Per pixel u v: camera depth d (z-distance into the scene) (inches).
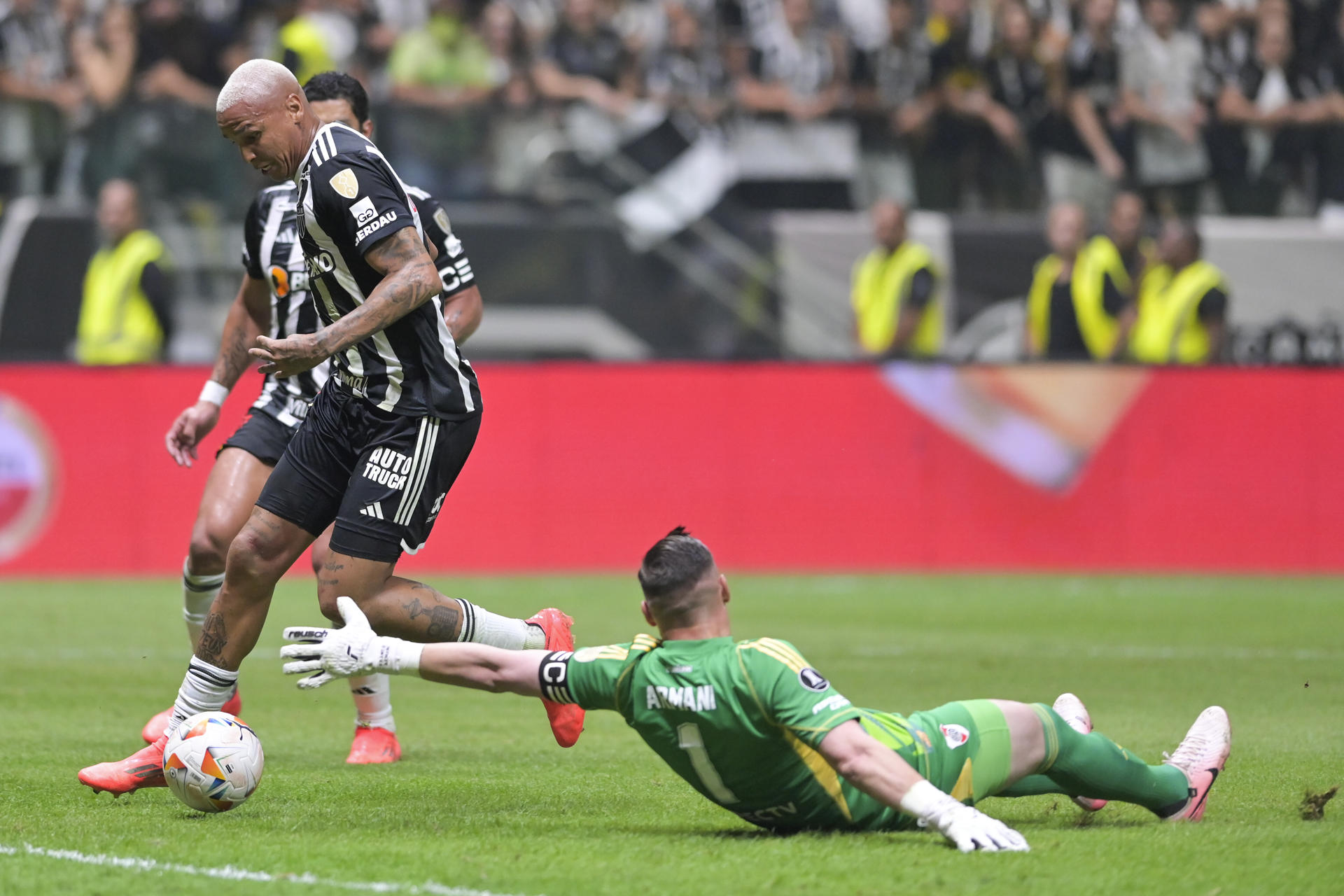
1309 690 1067.3
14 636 1347.2
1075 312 2062.0
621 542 1950.1
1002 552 1994.3
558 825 581.9
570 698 530.3
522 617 1451.8
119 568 1857.8
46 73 2047.2
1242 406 2006.6
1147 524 2003.0
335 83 760.3
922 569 1984.5
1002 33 2188.7
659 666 510.0
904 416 1990.7
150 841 543.8
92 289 1951.3
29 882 480.1
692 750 509.4
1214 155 2186.3
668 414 1963.6
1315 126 2181.3
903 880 466.0
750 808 529.7
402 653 534.3
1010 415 1998.0
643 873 485.1
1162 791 569.3
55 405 1852.9
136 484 1863.9
